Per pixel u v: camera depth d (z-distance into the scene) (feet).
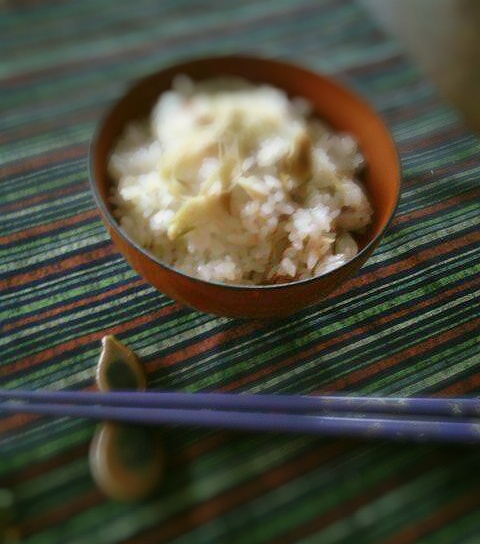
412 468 0.74
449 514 0.71
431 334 0.83
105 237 0.90
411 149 1.01
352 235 0.83
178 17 1.20
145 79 0.89
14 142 1.00
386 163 0.81
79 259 0.88
